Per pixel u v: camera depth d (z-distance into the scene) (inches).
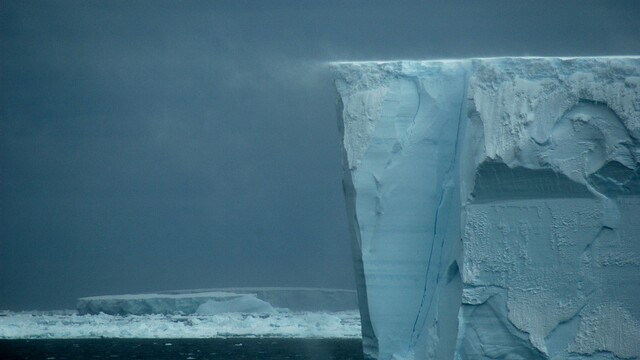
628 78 2628.0
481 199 2674.7
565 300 2623.0
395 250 2866.6
